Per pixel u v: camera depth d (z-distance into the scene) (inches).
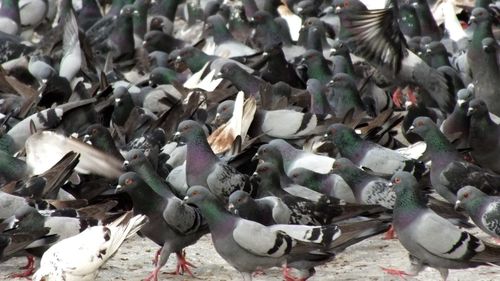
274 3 1119.0
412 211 536.4
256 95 811.4
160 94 834.2
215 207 531.8
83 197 636.7
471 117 719.7
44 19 1117.1
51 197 603.8
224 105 744.3
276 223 567.8
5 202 574.2
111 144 666.8
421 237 531.2
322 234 530.9
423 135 652.7
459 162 646.5
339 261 597.9
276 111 724.7
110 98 806.5
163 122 736.3
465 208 579.2
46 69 832.3
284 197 585.3
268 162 612.1
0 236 532.1
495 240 626.8
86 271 512.4
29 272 582.2
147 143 704.4
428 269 581.6
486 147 714.8
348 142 674.8
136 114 765.9
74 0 1189.1
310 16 1031.6
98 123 732.0
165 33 1069.8
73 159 607.8
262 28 989.8
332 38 1032.2
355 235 534.0
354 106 799.1
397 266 585.6
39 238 544.4
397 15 1019.9
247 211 561.9
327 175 633.6
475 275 571.2
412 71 838.5
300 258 538.0
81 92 825.5
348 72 874.8
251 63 906.7
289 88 799.1
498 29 1015.0
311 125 721.6
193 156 635.5
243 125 701.3
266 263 533.0
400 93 885.2
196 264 601.6
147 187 562.9
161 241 569.0
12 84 828.6
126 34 1015.0
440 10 1126.4
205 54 925.2
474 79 815.1
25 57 923.4
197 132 634.8
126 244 638.5
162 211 561.3
